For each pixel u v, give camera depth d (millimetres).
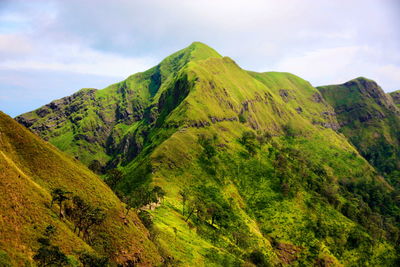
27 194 62344
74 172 87062
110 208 82875
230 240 139000
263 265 125188
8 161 66500
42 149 84500
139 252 74625
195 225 131250
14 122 85125
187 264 88438
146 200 121125
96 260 58719
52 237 57688
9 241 49750
